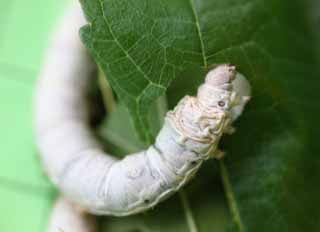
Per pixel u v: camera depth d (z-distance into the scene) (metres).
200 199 0.14
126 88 0.12
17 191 0.16
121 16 0.12
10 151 0.16
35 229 0.16
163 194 0.12
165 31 0.12
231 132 0.12
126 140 0.14
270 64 0.13
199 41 0.12
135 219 0.14
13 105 0.16
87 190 0.13
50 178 0.15
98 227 0.15
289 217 0.13
